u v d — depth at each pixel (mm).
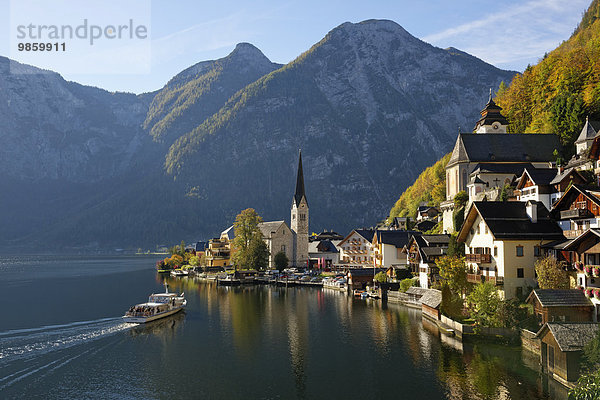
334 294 129125
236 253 180375
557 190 79625
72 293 130625
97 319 88688
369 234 182250
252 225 178875
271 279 159875
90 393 51594
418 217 192125
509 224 74750
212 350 68250
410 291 106000
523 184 89375
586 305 60219
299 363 61938
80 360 63031
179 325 85000
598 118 131250
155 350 68188
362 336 75562
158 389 52875
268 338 75125
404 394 50625
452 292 83188
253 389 52906
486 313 69125
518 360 59312
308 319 90375
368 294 120312
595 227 65250
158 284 157500
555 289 62406
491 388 50812
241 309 102562
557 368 51312
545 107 154875
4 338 73500
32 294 128375
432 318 86188
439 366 58688
